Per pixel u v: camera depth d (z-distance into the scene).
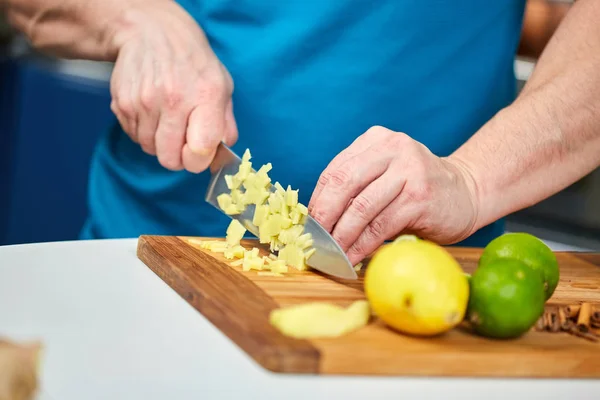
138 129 1.24
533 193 1.15
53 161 2.21
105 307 0.99
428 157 1.09
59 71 2.25
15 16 1.36
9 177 2.26
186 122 1.20
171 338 0.94
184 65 1.21
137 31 1.24
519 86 1.84
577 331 0.97
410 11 1.28
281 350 0.88
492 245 1.01
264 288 1.03
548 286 1.00
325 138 1.31
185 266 1.07
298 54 1.29
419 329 0.91
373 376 0.89
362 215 1.06
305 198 1.34
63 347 0.90
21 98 2.22
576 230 1.69
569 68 1.18
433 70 1.31
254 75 1.31
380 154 1.08
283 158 1.32
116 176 1.40
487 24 1.31
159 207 1.37
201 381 0.87
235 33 1.32
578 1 1.24
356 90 1.30
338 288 1.05
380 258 0.92
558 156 1.15
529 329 0.94
